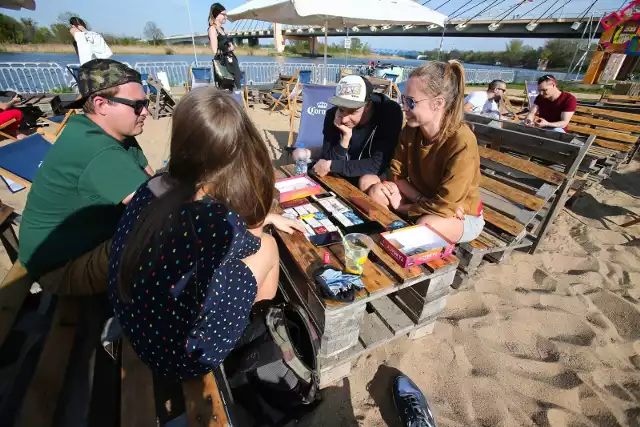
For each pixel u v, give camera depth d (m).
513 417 1.57
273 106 8.05
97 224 1.50
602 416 1.59
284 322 1.31
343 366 1.66
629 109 5.21
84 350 1.24
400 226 1.88
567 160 2.52
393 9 4.18
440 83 1.76
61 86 9.37
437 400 1.65
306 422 1.51
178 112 0.82
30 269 1.47
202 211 0.83
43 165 1.40
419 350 1.89
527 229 2.85
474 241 2.23
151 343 0.93
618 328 2.12
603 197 4.09
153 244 0.82
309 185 2.33
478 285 2.46
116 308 0.96
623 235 3.21
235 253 0.93
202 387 1.00
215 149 0.81
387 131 2.60
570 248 2.97
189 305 0.87
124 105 1.51
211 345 0.98
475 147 1.87
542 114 4.75
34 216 1.43
